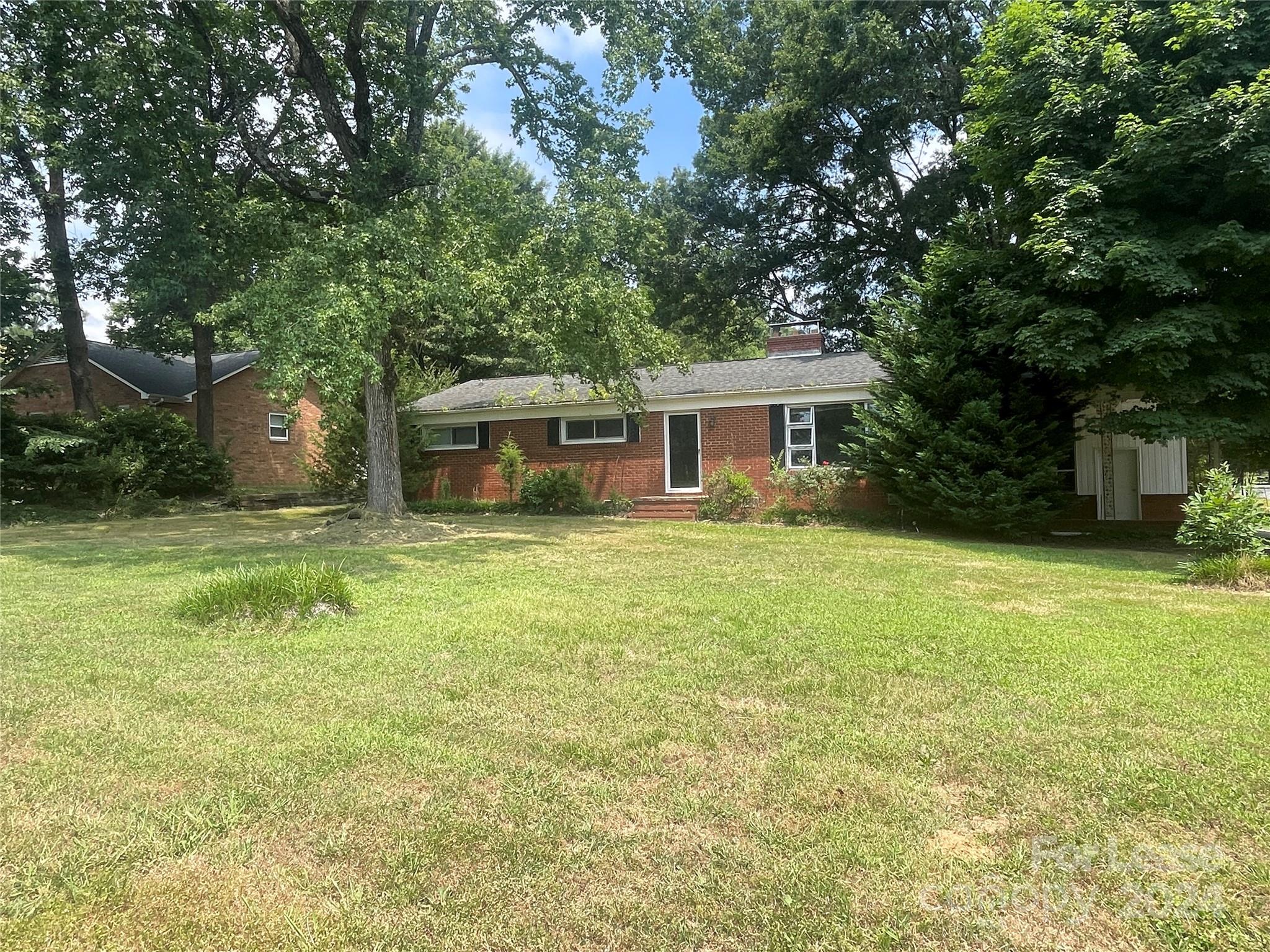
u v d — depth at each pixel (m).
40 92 12.69
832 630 5.32
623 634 5.21
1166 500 14.20
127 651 4.80
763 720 3.55
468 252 11.45
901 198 25.84
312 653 4.77
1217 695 3.85
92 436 17.08
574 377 18.11
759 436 15.16
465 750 3.23
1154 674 4.23
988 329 11.75
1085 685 4.03
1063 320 10.46
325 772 3.02
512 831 2.56
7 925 2.08
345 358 8.73
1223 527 7.96
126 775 3.01
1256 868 2.31
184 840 2.52
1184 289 9.78
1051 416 12.16
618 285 11.89
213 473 19.52
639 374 17.77
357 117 12.36
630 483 16.38
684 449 15.89
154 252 15.08
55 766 3.09
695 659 4.59
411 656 4.69
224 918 2.12
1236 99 9.34
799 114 24.55
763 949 1.97
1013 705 3.72
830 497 13.77
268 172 12.52
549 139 12.88
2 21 11.73
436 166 12.91
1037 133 11.08
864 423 12.88
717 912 2.13
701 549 10.10
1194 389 10.47
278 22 11.74
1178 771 2.96
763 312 32.84
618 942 2.01
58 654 4.75
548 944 2.00
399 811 2.70
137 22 11.43
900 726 3.46
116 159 12.84
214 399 23.91
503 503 16.70
